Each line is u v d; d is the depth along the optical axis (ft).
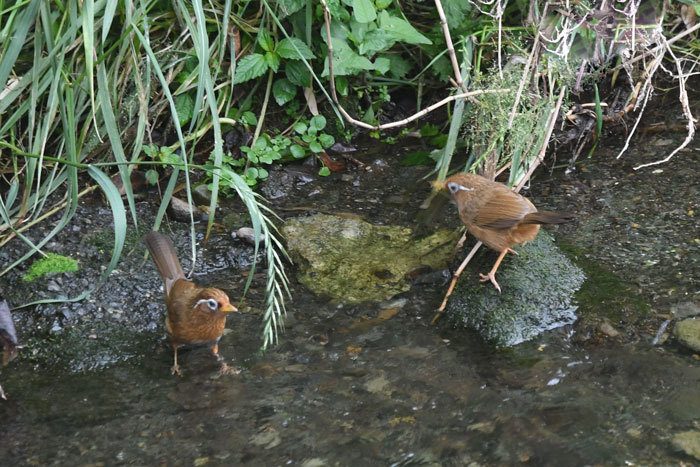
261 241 27.61
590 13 27.32
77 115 28.04
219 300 20.72
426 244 27.45
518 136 27.76
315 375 21.65
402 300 24.91
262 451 18.84
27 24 24.68
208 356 22.50
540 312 23.63
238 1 32.22
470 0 32.42
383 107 35.37
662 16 29.58
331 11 30.58
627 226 27.71
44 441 19.19
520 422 19.60
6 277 25.07
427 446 18.90
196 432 19.52
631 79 31.94
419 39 31.30
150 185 30.22
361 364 22.08
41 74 27.25
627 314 23.43
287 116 33.76
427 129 34.58
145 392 21.06
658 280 24.79
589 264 25.77
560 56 26.78
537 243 26.48
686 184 29.81
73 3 25.25
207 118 31.32
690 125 28.40
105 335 23.25
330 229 27.96
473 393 20.77
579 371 21.45
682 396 20.13
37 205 27.78
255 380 21.50
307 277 26.05
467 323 23.66
